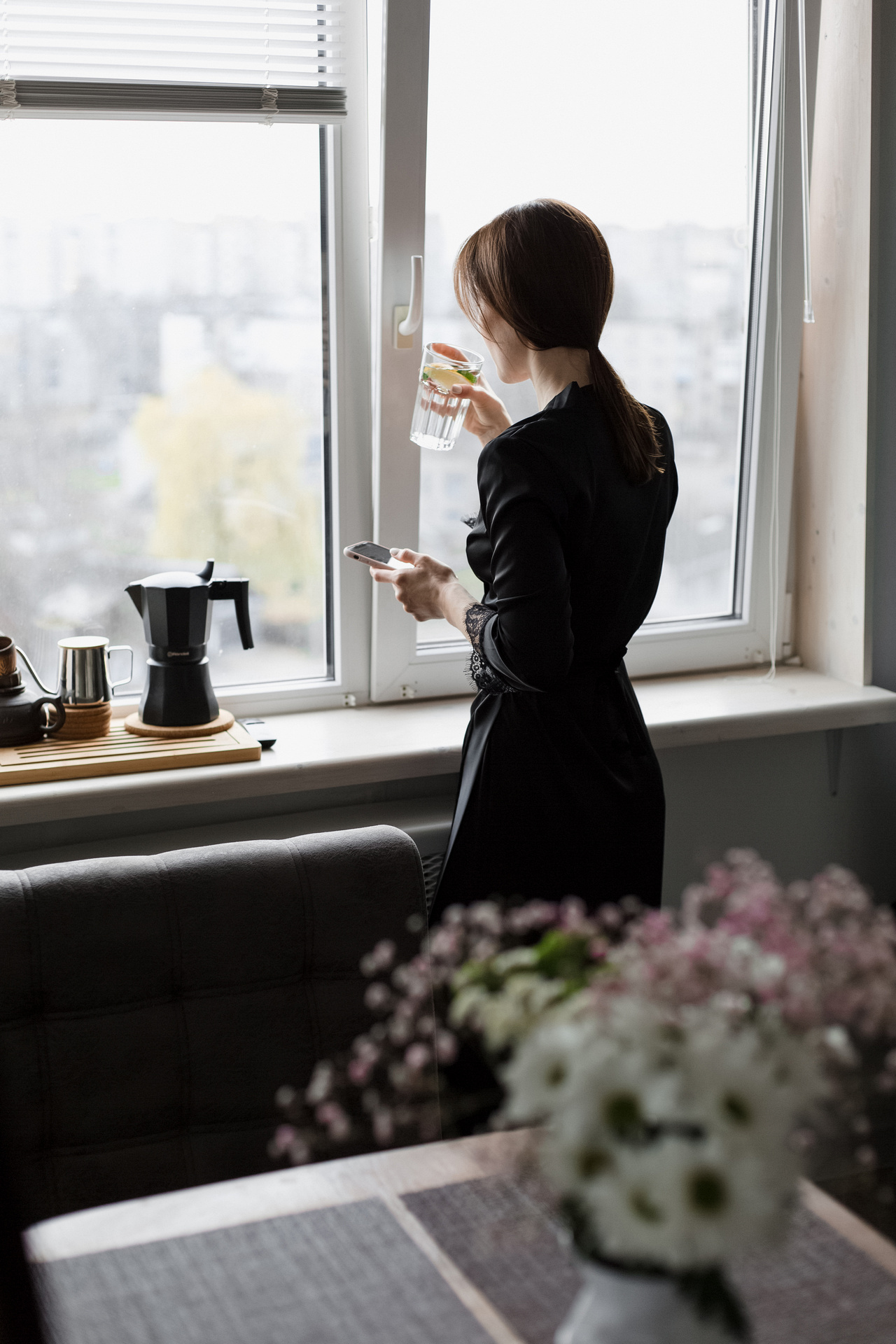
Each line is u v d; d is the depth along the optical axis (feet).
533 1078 2.25
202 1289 2.89
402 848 4.44
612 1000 2.28
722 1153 2.09
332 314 6.64
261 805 6.49
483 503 4.98
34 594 6.54
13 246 6.10
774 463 7.61
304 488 6.90
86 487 6.49
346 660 7.14
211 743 6.19
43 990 4.00
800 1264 2.82
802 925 2.37
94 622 6.68
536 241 4.99
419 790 6.81
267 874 4.26
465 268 5.28
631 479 5.06
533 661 4.85
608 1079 2.17
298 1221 3.12
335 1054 4.24
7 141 5.98
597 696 5.39
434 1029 4.26
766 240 7.27
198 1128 4.11
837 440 7.46
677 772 7.20
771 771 7.40
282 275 6.58
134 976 4.07
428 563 5.79
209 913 4.17
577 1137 2.15
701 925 2.43
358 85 6.36
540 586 4.76
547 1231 2.93
